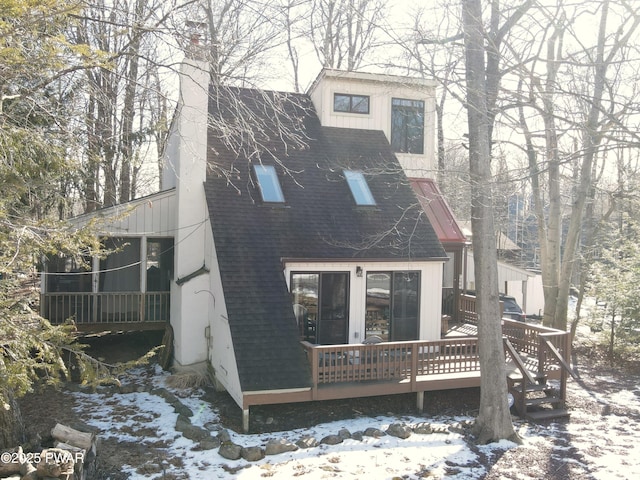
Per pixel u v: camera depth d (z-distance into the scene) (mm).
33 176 7055
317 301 12094
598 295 16531
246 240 11883
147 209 13906
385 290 12680
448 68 9469
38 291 13234
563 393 10750
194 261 13250
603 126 8250
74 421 9648
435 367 11492
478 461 8258
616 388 12953
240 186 13164
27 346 6156
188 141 12234
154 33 7781
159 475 7488
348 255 12125
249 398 9406
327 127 15836
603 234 21219
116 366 6930
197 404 10875
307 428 9734
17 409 7430
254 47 14203
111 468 7660
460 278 16578
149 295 14133
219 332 11719
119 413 10211
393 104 16562
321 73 15742
